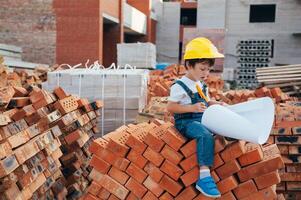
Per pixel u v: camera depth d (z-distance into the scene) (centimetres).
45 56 2169
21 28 2173
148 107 848
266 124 393
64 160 662
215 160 411
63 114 650
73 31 2152
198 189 405
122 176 436
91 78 902
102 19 2202
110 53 2572
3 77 908
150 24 3306
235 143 410
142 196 431
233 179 412
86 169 738
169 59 3538
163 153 420
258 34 3262
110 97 894
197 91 405
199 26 3331
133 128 489
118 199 439
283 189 595
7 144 427
